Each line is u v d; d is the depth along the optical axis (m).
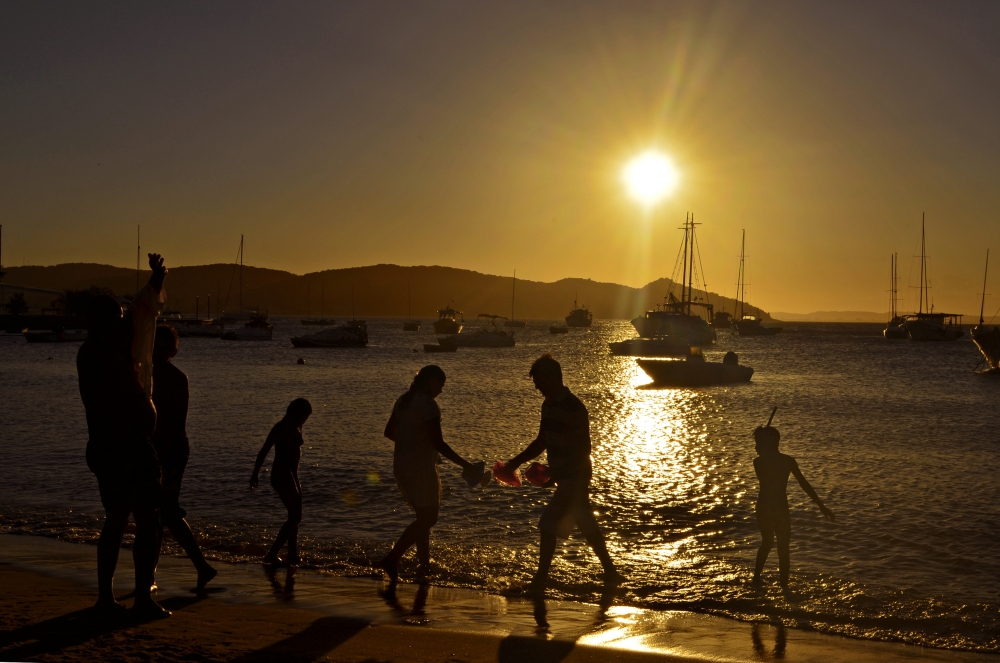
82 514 10.47
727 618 6.61
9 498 11.52
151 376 5.76
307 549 8.79
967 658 5.76
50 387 34.62
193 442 17.66
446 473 13.91
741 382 44.34
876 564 8.39
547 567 7.34
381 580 7.53
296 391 35.19
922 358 81.38
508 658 5.22
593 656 5.34
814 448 17.83
